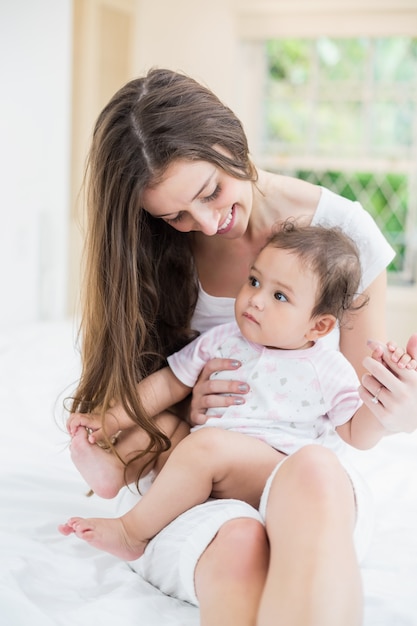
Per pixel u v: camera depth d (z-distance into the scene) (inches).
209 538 45.0
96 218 55.5
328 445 55.0
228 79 169.8
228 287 61.6
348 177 174.9
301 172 177.0
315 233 54.4
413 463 73.7
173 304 61.6
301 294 52.9
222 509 46.3
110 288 56.1
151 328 60.5
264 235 60.0
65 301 143.6
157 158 50.8
